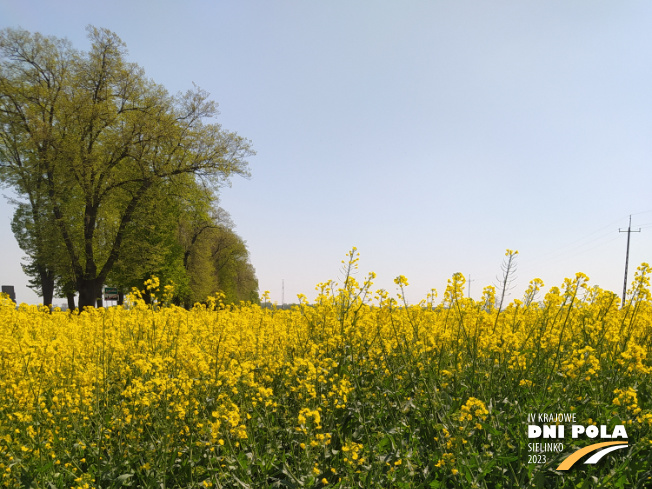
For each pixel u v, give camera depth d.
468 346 5.77
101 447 4.49
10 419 4.58
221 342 5.77
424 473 4.14
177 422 4.50
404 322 6.68
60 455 4.38
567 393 4.84
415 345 6.01
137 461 4.41
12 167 26.88
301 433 4.45
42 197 26.61
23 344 5.38
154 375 5.31
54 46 27.77
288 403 5.39
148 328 7.13
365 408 5.05
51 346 5.55
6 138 28.02
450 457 4.00
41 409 4.80
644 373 5.22
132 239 27.94
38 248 27.28
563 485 4.03
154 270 29.22
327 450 4.37
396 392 5.16
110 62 27.38
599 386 5.02
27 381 5.00
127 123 27.69
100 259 29.83
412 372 5.58
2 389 4.98
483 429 4.51
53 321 9.82
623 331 6.27
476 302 6.70
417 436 4.66
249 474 4.04
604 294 6.71
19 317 7.79
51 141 26.33
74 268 27.44
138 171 28.48
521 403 5.04
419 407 4.90
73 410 4.72
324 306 6.75
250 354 6.27
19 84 27.45
